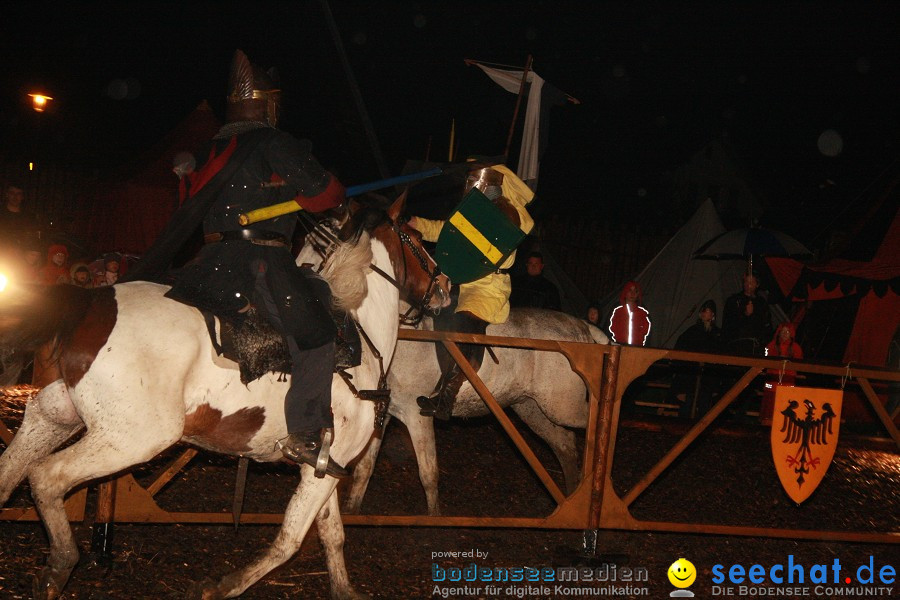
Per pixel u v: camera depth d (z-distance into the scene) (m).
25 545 4.43
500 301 5.87
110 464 3.34
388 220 4.67
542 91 7.97
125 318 3.37
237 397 3.62
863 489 8.42
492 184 5.50
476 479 7.28
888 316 12.27
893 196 13.29
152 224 11.38
